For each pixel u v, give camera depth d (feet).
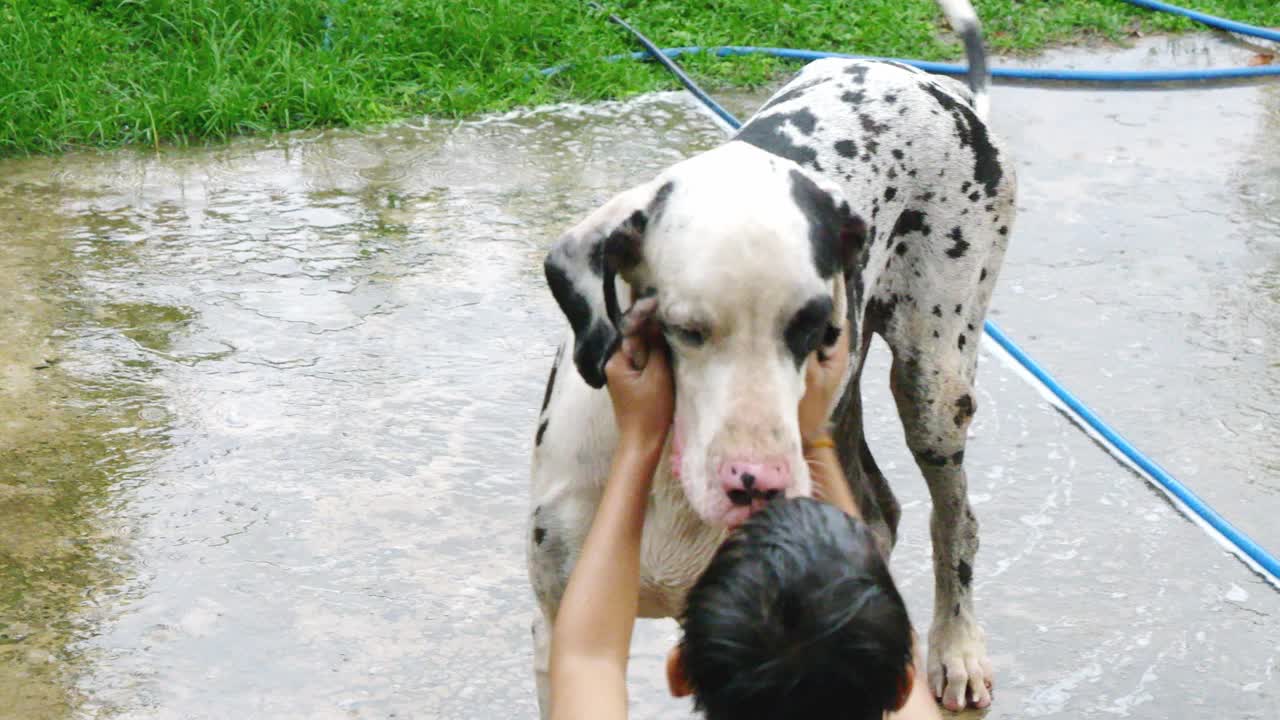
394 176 17.85
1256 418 13.10
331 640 10.85
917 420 10.68
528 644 10.89
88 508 11.89
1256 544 11.75
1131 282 15.40
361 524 11.84
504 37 21.27
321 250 15.83
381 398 13.17
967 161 10.46
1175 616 11.20
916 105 10.36
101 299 14.66
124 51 20.52
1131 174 18.26
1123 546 11.79
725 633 6.66
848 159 10.05
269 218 16.60
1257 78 22.07
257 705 10.37
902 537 11.94
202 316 14.35
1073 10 24.56
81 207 16.83
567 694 7.76
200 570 11.37
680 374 8.32
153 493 12.05
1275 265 15.80
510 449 12.64
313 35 20.94
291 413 12.96
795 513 6.82
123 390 13.17
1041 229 16.63
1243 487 12.32
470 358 13.73
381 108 19.79
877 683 6.67
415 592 11.25
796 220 8.21
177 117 19.04
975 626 10.83
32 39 19.89
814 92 10.35
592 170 18.04
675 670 7.04
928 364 10.58
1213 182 18.04
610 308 8.54
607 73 20.84
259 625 10.95
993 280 10.77
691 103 20.48
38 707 10.28
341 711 10.35
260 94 19.52
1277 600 11.34
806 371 8.48
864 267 10.06
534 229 16.39
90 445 12.51
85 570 11.34
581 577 8.06
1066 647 10.96
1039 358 13.91
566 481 9.14
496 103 20.11
